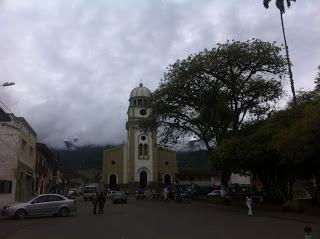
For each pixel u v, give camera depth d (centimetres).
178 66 4597
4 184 3369
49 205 2819
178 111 4834
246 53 4247
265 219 2633
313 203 3469
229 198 4228
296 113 3278
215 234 1853
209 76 4469
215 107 4316
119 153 8538
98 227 2150
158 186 8212
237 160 3538
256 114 4544
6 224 2336
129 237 1750
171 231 1967
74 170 11875
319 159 3009
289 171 3447
